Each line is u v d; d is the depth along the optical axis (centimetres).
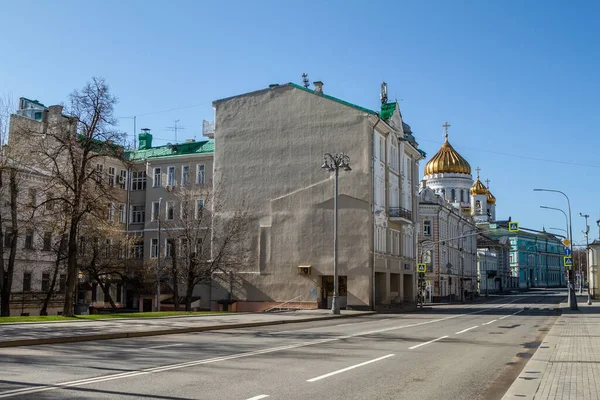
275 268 4912
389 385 1109
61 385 1024
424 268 5456
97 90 3303
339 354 1585
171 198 5650
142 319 3020
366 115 4797
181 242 4906
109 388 1006
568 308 5447
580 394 1008
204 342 1912
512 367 1414
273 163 5056
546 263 17550
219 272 5034
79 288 5250
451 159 11206
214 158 5272
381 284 5116
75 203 3244
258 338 2092
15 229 3656
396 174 5612
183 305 5131
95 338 1956
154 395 952
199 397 946
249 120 5206
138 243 5816
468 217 9975
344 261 4728
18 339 1748
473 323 3225
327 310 4531
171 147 5978
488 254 12500
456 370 1338
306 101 5022
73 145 3266
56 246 4428
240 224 4838
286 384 1087
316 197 4869
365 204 4728
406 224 5738
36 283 4775
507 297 10031
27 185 4147
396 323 3183
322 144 4909
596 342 2012
